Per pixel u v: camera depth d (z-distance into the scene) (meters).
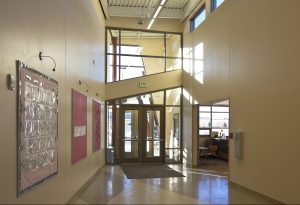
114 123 10.31
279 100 5.25
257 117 5.95
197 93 9.34
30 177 3.34
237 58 6.84
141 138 10.46
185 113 10.45
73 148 5.36
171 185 6.73
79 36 5.99
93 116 7.66
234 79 6.97
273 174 5.35
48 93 4.00
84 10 6.53
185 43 10.70
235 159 6.78
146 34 10.80
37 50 3.62
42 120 3.75
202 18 9.55
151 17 9.58
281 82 5.21
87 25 6.89
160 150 10.57
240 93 6.67
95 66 8.07
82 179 6.17
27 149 3.27
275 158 5.30
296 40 4.86
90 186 6.61
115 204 5.11
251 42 6.25
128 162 10.34
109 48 10.41
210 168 9.37
